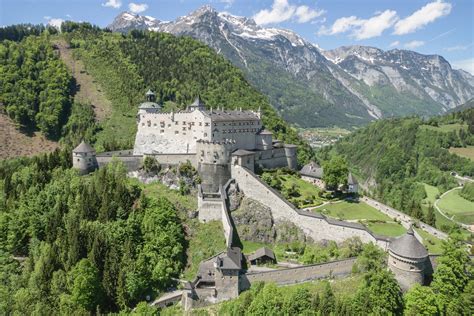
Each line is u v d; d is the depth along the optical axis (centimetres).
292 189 14950
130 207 13262
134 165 15838
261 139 17025
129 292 11162
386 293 9119
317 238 12700
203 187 14988
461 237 12350
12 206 13512
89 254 11494
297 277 10700
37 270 11188
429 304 9212
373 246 11050
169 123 16825
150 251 12181
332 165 15300
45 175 15138
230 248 11669
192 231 13450
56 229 12444
